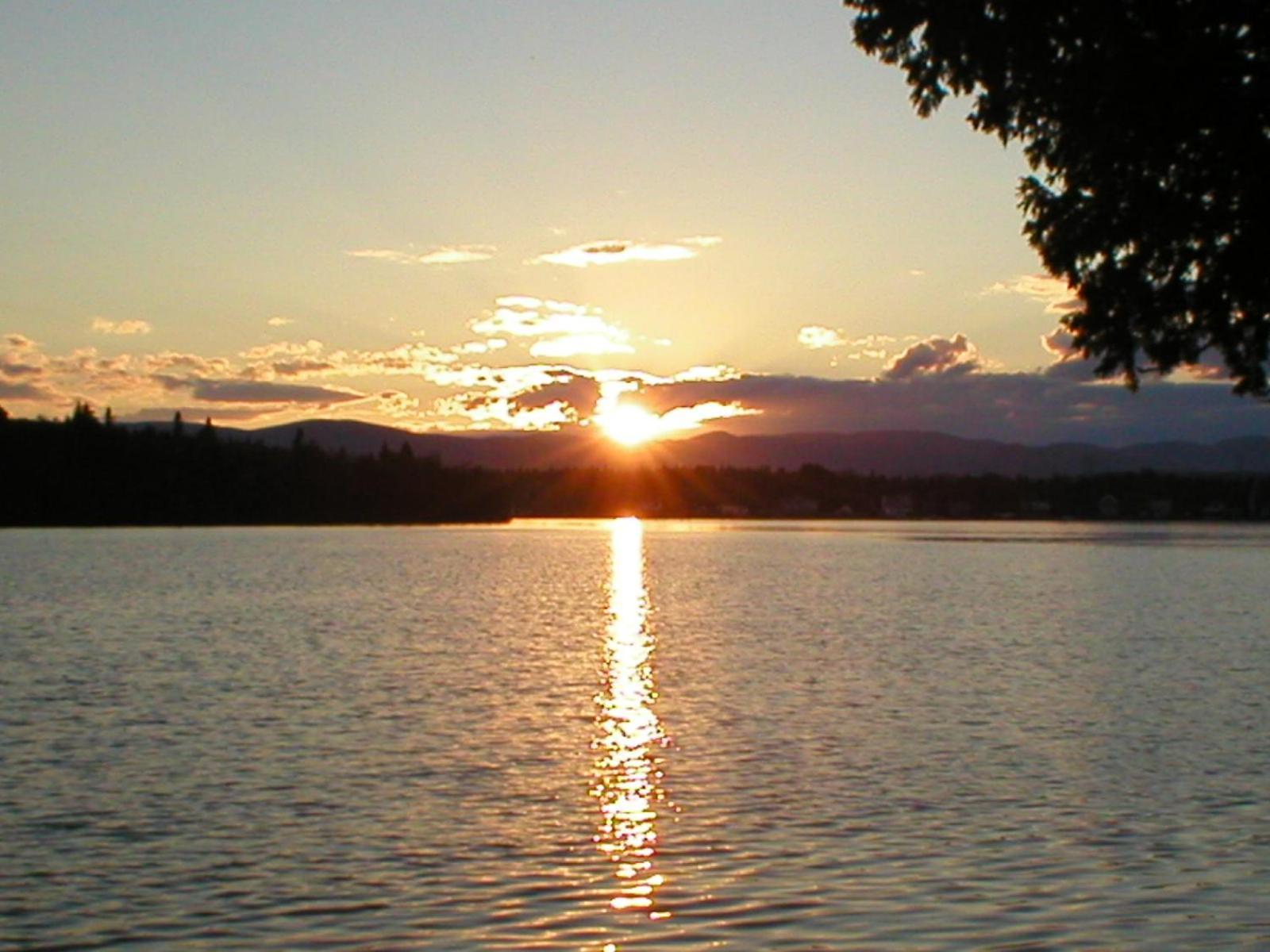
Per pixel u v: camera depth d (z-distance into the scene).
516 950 16.75
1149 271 13.67
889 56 14.17
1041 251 14.06
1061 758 27.72
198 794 24.11
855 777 25.86
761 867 20.06
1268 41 12.41
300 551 146.00
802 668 42.97
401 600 75.25
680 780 25.59
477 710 33.59
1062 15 13.09
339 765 26.67
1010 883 19.34
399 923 17.69
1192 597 78.62
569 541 194.75
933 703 35.12
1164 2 12.66
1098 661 45.06
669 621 61.81
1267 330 13.52
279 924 17.61
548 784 25.17
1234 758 27.64
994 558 135.25
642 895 18.78
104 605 69.19
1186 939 17.12
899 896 18.77
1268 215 12.73
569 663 44.03
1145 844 21.23
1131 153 13.17
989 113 13.88
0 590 80.12
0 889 18.86
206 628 56.34
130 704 34.06
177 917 17.84
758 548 166.12
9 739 29.20
